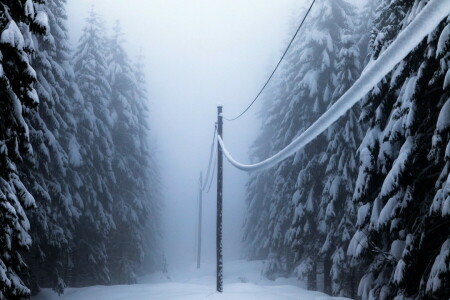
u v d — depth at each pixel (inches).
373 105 487.5
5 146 309.3
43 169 762.8
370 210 471.5
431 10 88.4
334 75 834.8
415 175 397.1
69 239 901.8
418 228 371.2
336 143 749.9
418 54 402.9
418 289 369.1
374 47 473.7
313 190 819.4
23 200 339.3
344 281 716.0
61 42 875.4
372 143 470.6
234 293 632.4
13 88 315.3
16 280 336.5
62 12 877.8
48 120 759.7
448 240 320.8
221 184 672.4
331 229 756.6
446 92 360.5
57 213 804.6
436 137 330.0
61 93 842.2
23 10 305.1
